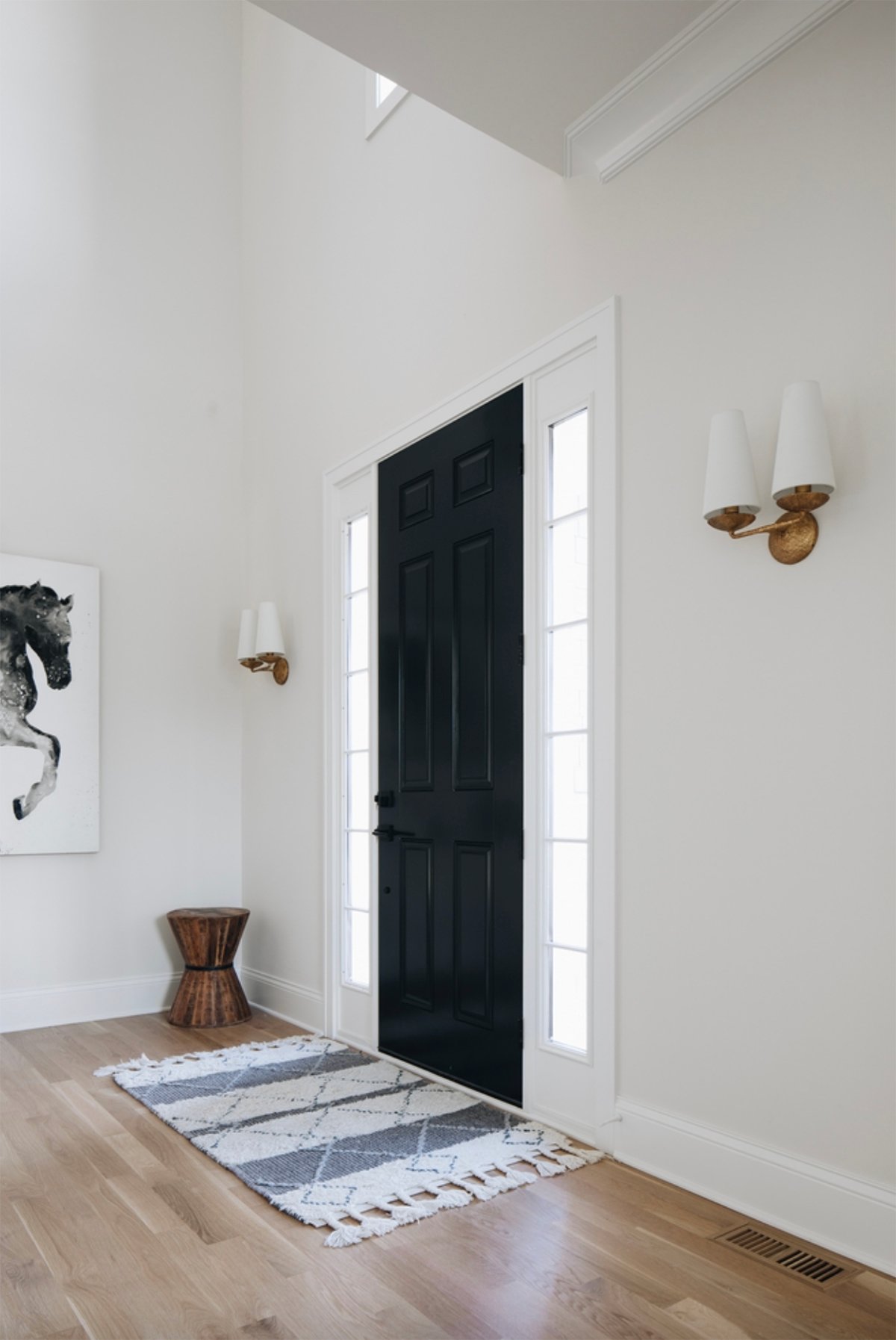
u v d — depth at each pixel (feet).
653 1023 8.98
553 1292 6.84
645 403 9.43
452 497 12.10
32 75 16.25
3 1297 6.89
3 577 15.05
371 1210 8.16
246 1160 9.25
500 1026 10.85
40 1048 13.62
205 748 16.85
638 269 9.60
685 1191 8.51
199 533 17.10
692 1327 6.40
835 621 7.67
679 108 9.12
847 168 7.76
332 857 14.26
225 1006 14.98
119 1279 7.13
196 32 17.90
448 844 11.84
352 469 14.17
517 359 11.03
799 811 7.86
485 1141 9.62
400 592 13.01
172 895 16.33
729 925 8.34
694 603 8.82
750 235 8.51
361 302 14.21
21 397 15.60
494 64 8.87
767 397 8.30
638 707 9.30
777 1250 7.43
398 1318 6.56
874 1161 7.20
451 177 12.42
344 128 14.88
